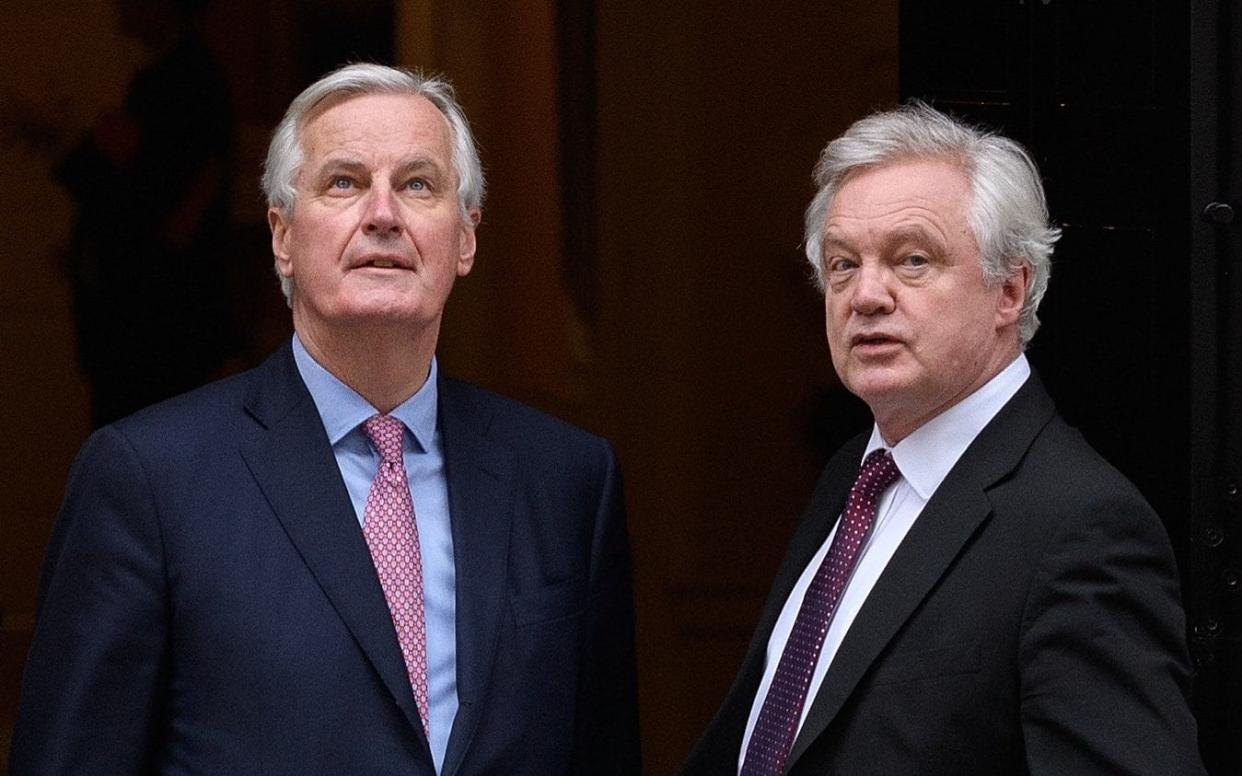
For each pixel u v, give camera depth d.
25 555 12.62
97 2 12.41
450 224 7.68
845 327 7.25
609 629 8.25
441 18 12.73
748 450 13.05
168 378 12.68
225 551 7.38
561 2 12.78
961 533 6.89
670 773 13.06
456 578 7.72
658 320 13.00
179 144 12.57
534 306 13.04
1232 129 9.94
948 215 7.08
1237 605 9.92
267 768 7.15
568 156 12.91
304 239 7.57
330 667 7.28
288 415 7.74
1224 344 9.95
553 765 7.76
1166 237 10.13
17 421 12.55
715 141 12.84
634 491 13.05
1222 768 9.91
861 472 7.55
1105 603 6.52
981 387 7.27
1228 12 9.91
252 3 12.55
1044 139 10.41
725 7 12.75
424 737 7.32
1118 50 10.28
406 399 7.91
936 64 10.59
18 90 12.39
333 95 7.70
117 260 12.59
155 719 7.34
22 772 7.31
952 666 6.71
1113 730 6.35
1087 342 10.31
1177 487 10.06
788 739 7.22
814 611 7.41
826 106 12.73
